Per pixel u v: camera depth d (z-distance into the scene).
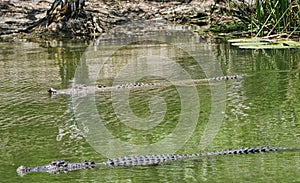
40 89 23.30
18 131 17.52
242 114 18.66
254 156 14.58
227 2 39.38
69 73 26.36
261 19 34.81
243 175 13.25
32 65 28.52
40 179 13.40
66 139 16.67
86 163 14.30
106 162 14.37
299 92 21.33
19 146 16.03
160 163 14.31
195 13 42.81
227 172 13.48
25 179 13.43
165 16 43.00
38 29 40.19
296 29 33.66
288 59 28.53
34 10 43.59
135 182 13.02
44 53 32.28
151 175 13.45
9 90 23.09
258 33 33.31
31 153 15.39
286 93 21.27
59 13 40.31
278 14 33.75
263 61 28.14
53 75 25.97
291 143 15.48
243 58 29.19
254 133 16.53
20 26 40.78
